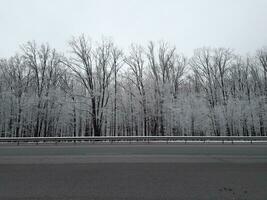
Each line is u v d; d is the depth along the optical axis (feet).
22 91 97.71
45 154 36.70
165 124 94.99
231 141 58.90
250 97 104.12
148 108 94.89
